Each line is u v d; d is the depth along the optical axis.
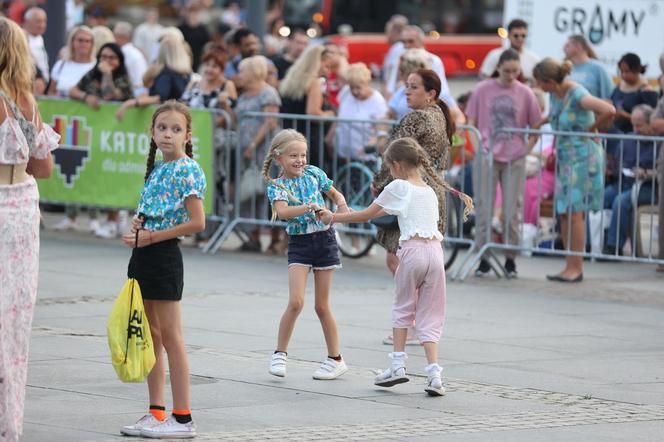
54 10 46.19
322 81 37.56
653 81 43.50
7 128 16.02
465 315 27.41
